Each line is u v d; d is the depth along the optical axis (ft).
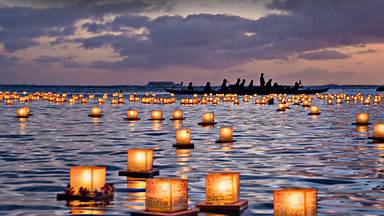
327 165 58.29
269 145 78.84
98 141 84.33
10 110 183.52
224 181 36.52
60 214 34.83
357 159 63.16
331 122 130.72
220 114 166.40
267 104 255.29
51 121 131.34
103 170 40.14
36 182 47.14
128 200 39.06
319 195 41.73
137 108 207.82
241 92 492.13
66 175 51.11
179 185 34.42
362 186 45.68
